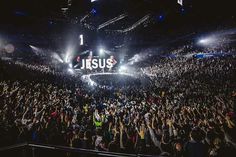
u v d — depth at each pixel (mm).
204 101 15000
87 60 36188
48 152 5602
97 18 35875
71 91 22125
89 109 14406
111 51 41719
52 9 38094
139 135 8023
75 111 13062
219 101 13625
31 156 4398
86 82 30000
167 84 28734
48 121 9453
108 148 7152
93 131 9781
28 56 48031
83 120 11273
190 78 29375
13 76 26203
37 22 47844
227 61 33656
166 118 9859
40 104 12625
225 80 24734
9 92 15172
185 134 7777
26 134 8156
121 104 16984
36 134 8234
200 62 37875
